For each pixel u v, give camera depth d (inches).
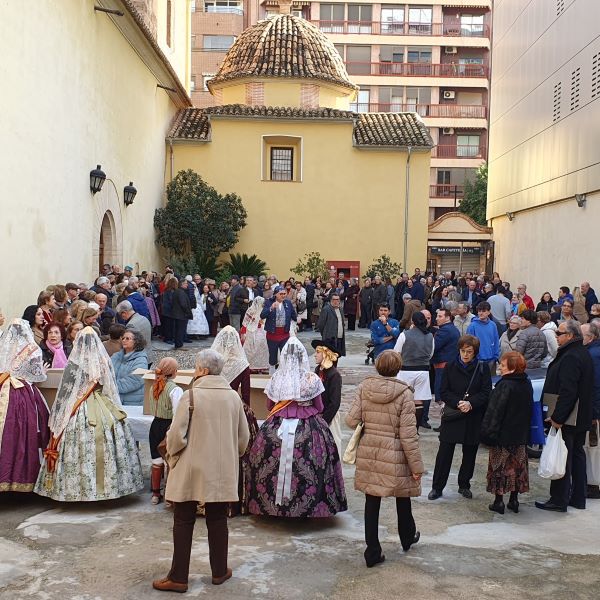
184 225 995.3
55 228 565.6
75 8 605.6
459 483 307.6
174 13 1082.7
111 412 273.3
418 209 1098.1
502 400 274.5
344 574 219.6
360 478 227.9
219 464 205.9
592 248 774.5
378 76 2111.2
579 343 285.0
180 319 714.2
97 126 681.6
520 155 1048.2
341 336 563.8
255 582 212.4
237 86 1131.3
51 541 239.9
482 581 216.2
